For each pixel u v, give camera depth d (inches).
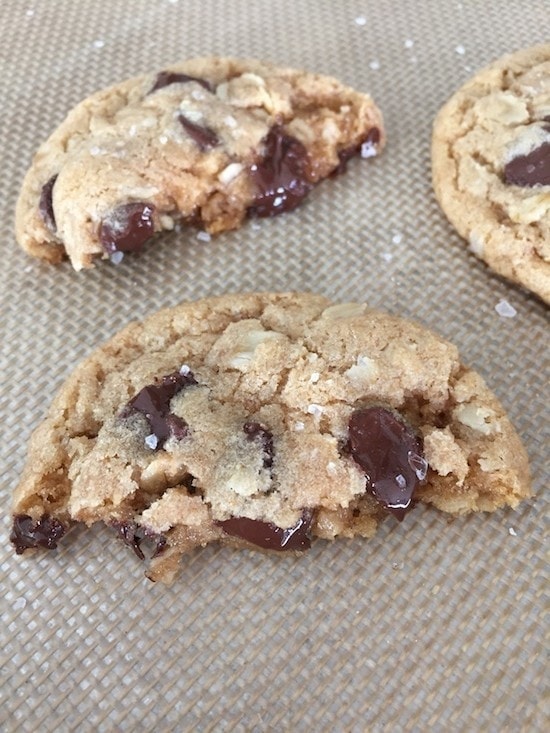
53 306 5.4
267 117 5.6
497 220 5.2
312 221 5.7
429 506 4.5
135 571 4.3
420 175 5.9
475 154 5.5
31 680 4.0
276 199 5.6
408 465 4.2
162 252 5.6
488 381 4.9
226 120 5.4
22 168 6.1
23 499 4.3
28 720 3.9
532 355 5.0
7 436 4.8
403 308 5.3
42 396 5.0
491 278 5.4
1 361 5.1
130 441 4.3
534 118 5.5
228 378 4.5
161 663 4.1
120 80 6.6
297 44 6.8
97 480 4.2
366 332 4.6
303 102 5.9
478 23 6.8
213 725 3.9
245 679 4.0
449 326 5.2
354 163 6.0
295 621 4.1
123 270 5.5
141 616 4.2
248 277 5.4
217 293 5.4
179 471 4.2
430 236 5.6
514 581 4.2
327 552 4.3
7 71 6.7
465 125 5.7
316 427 4.3
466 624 4.1
